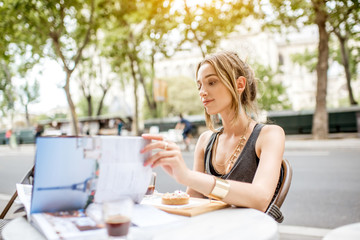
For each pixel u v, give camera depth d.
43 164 0.94
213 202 1.26
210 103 1.52
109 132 21.27
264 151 1.40
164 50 15.56
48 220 0.91
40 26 12.64
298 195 5.10
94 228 0.90
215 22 12.92
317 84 14.15
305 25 13.23
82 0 12.41
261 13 12.50
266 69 33.44
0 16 11.47
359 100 41.84
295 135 17.84
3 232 0.92
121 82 26.55
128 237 0.86
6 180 7.55
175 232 0.90
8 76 27.25
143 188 1.08
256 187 1.19
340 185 5.65
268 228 0.91
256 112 1.66
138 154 1.04
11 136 20.81
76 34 15.05
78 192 0.98
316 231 3.40
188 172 1.09
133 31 16.27
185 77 44.50
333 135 16.31
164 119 22.00
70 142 0.97
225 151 1.60
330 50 21.97
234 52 1.66
